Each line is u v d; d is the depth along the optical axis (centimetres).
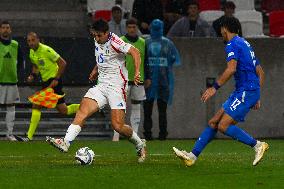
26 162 3506
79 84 5622
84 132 5503
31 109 5622
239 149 4609
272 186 2734
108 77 3394
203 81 5722
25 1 6588
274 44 5794
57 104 5025
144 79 5231
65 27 6406
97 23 3372
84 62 5631
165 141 5309
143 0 6012
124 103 3412
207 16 6391
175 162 3481
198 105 5731
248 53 3206
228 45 3191
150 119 5384
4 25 5244
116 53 3378
